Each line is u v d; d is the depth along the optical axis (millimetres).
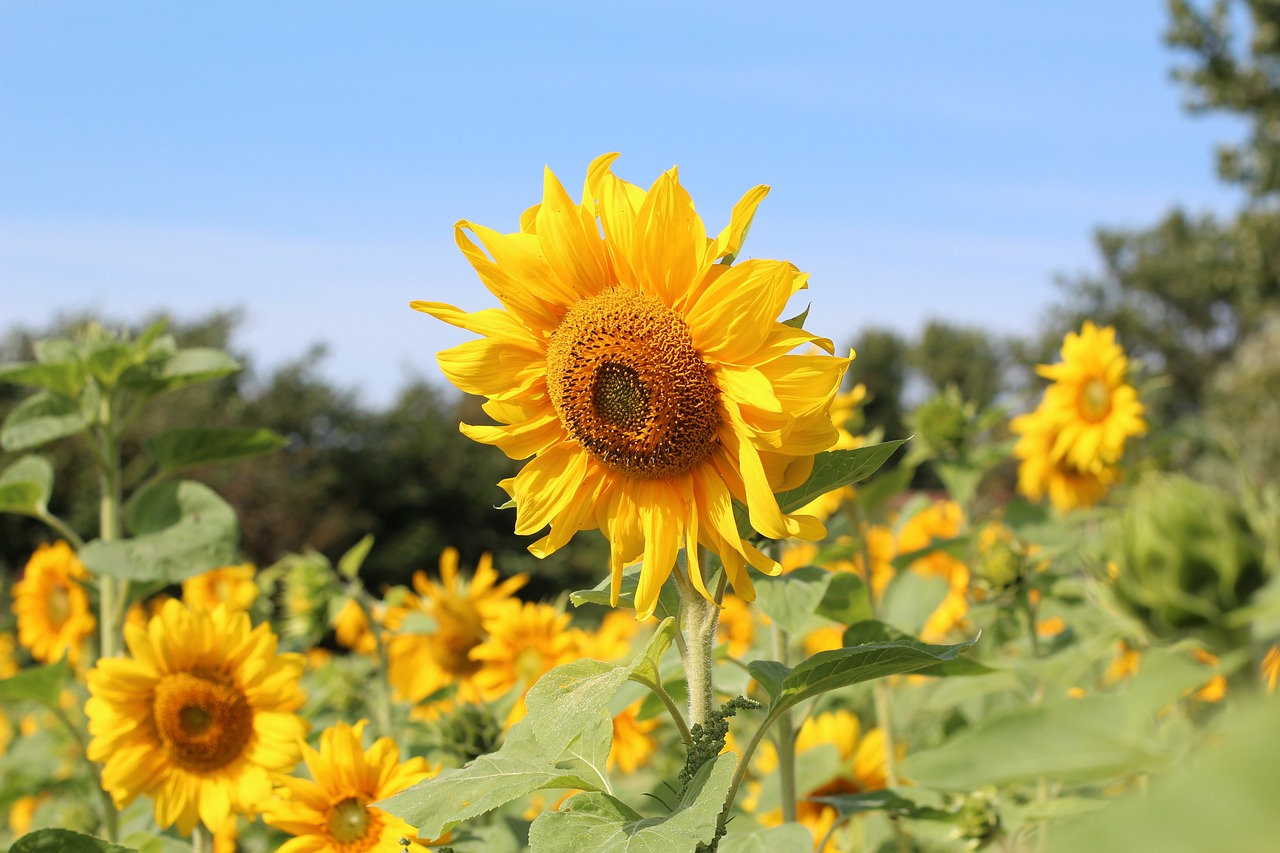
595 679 2088
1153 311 39312
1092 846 929
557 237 2307
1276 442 20469
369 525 23344
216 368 4473
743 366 2176
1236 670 1320
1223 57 21844
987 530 4812
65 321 24078
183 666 3500
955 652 2027
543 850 1934
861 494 4629
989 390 46938
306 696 3678
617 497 2318
